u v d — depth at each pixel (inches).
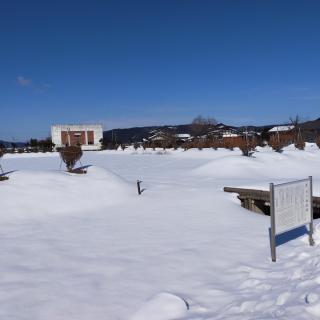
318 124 2399.1
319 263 191.2
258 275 201.5
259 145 1902.1
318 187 416.5
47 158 1738.4
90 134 2935.5
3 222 354.9
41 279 210.4
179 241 280.2
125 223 346.3
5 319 166.1
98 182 487.5
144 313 163.6
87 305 177.6
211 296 181.8
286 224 228.5
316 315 130.5
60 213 395.2
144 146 2257.6
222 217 360.2
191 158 1416.1
